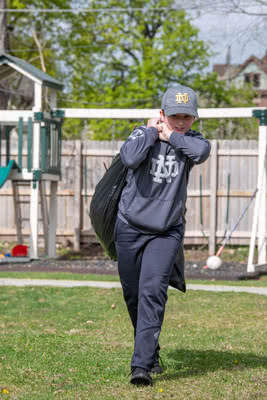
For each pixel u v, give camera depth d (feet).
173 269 33.58
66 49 202.39
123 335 47.88
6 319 55.31
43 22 194.59
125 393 30.66
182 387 31.94
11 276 82.89
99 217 33.71
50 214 109.70
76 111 105.60
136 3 221.25
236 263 107.24
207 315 57.72
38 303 63.52
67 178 124.16
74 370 36.01
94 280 80.23
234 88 216.13
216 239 121.08
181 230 33.17
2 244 123.85
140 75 210.18
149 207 32.17
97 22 209.36
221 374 35.04
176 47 207.41
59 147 110.01
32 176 103.14
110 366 37.01
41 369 36.24
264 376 34.71
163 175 32.19
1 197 126.52
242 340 46.09
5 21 150.30
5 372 35.53
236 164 121.70
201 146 31.37
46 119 103.65
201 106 222.48
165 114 32.01
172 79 212.64
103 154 122.93
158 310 31.55
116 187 33.17
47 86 104.37
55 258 108.68
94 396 30.25
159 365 35.42
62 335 47.60
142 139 31.50
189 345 44.32
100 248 122.42
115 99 212.43
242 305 63.21
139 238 32.63
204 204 121.60
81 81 211.41
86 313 58.95
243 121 203.62
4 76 110.32
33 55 203.10
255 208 94.48
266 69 161.79
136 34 226.58
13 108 208.44
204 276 86.94
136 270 33.40
